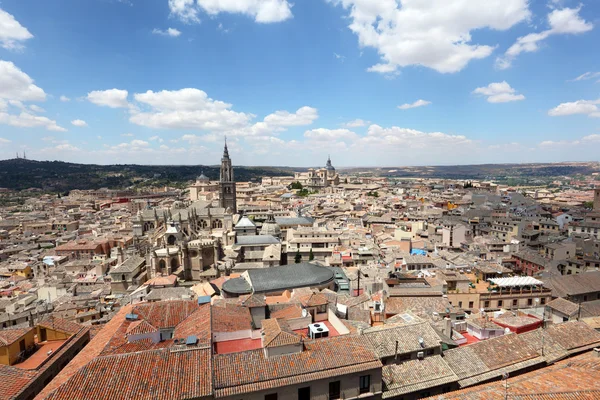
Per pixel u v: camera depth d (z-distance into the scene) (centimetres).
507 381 4525
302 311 5978
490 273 10131
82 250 17288
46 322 6084
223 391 3869
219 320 5384
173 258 12950
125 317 5519
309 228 16238
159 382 3819
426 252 13062
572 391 3969
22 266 15950
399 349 5166
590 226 16962
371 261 11956
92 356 4450
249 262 13438
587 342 5938
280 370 4191
